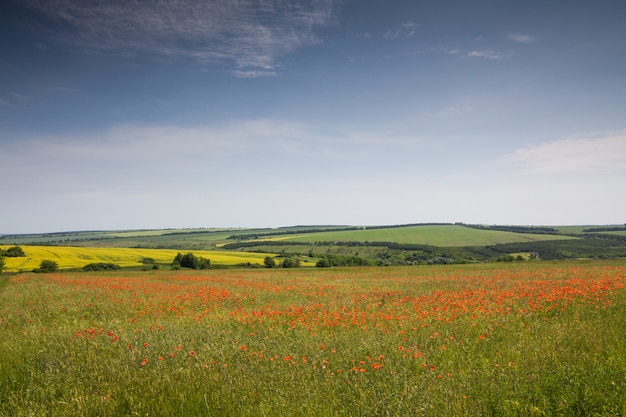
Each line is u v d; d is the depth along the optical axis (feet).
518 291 53.21
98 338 31.50
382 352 24.85
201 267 249.96
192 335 32.32
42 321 46.78
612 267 106.32
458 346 25.98
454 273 119.65
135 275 151.43
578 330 27.37
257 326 37.35
